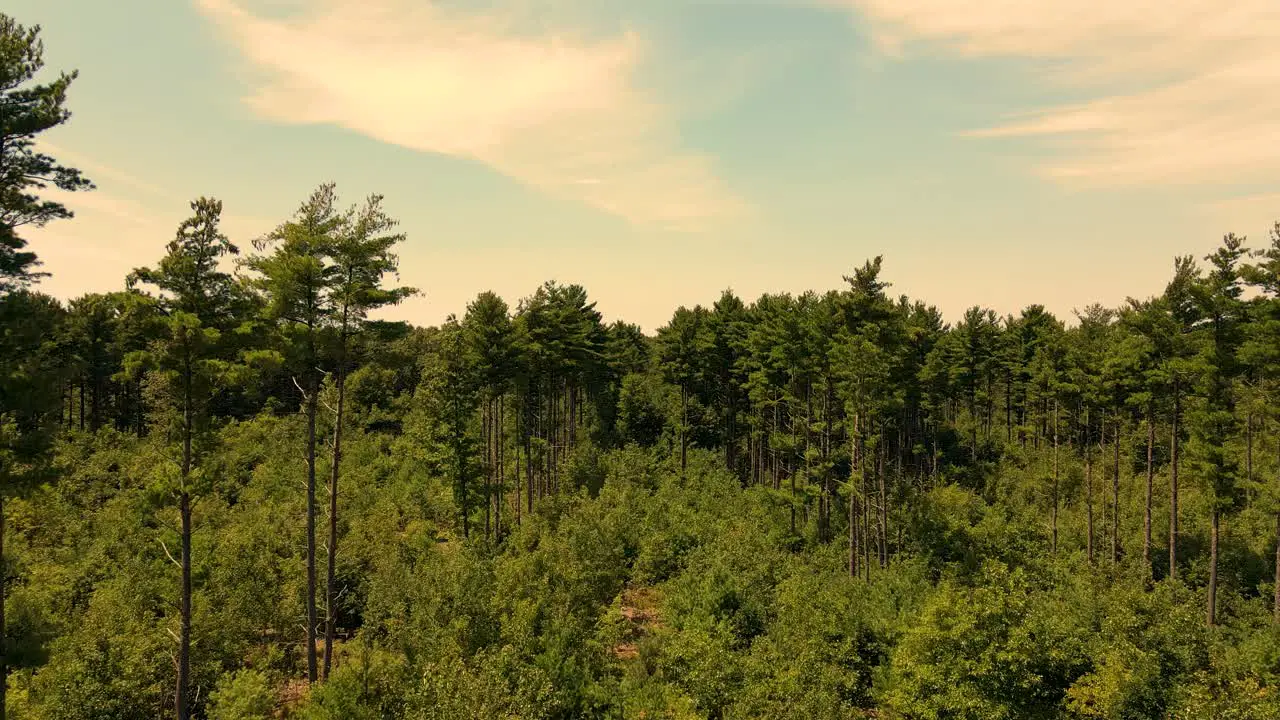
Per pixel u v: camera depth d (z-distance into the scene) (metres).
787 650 22.44
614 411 71.81
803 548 39.97
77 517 31.72
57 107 15.60
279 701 20.27
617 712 18.75
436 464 46.75
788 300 50.28
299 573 26.33
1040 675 20.61
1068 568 35.19
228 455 37.12
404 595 22.86
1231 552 36.47
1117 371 38.16
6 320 14.32
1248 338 29.36
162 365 16.83
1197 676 19.69
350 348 22.47
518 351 41.34
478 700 15.34
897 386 39.50
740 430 61.44
